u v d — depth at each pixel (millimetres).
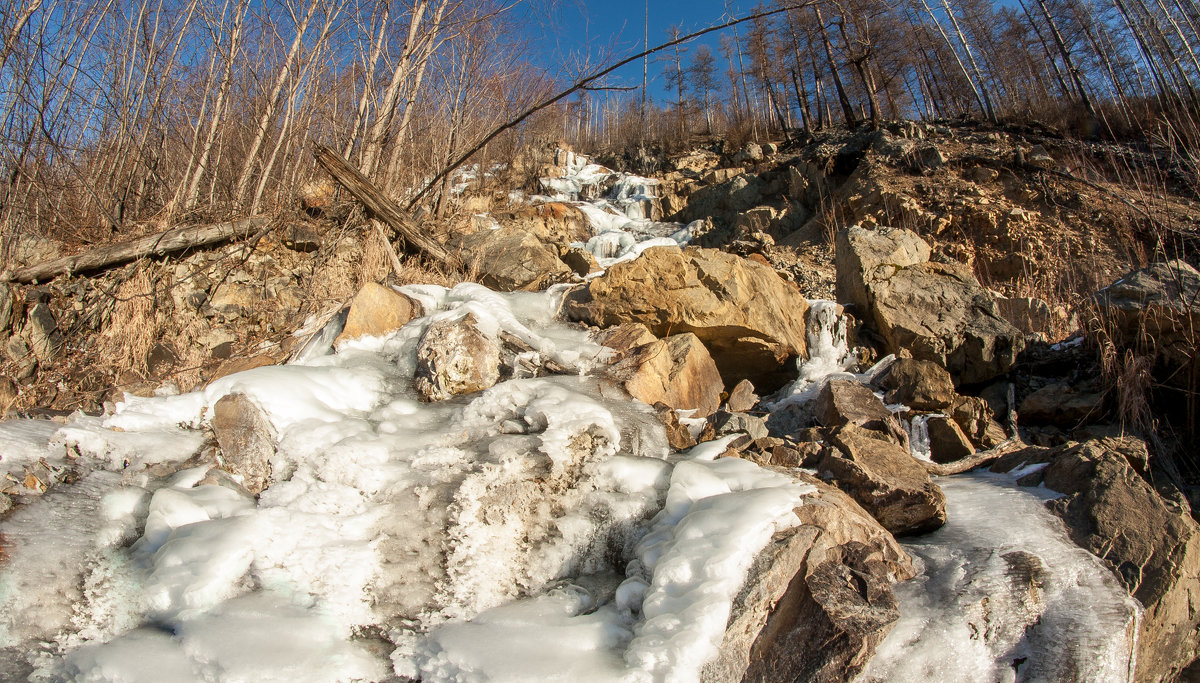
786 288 7824
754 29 27094
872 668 3283
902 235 8477
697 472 4188
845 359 7473
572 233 15617
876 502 4348
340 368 5719
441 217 11406
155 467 4574
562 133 25484
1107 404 6301
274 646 3271
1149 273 6465
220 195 10336
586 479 4363
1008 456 5418
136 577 3762
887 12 24500
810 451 4902
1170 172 13242
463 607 3703
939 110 34188
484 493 4152
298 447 4570
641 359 5922
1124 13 16672
